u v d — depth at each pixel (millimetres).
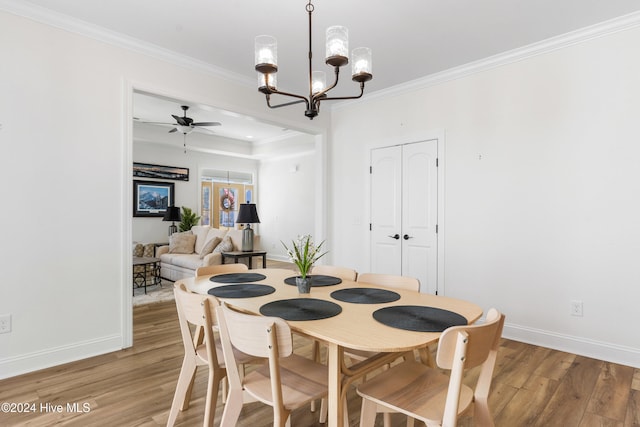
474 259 3395
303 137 7207
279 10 2486
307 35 2836
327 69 3504
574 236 2838
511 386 2291
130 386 2266
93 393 2174
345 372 1398
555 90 2930
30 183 2449
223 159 8398
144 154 7031
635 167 2576
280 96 4098
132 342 2947
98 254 2750
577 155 2824
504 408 2033
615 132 2658
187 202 7727
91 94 2709
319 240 4633
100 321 2764
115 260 2836
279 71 3562
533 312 3041
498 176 3246
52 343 2539
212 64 3396
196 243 6191
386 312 1580
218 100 3512
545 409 2021
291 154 8172
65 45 2590
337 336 1289
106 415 1941
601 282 2713
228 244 5309
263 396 1397
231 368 1480
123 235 2873
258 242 6012
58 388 2229
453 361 1146
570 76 2855
